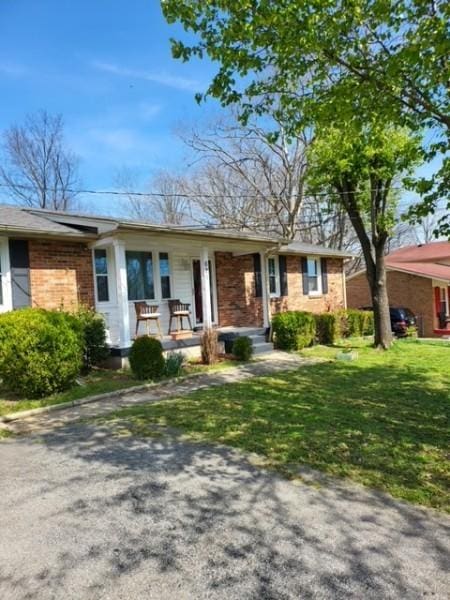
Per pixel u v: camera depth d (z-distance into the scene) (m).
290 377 8.96
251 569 2.63
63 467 4.31
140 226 9.36
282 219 25.69
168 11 4.64
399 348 13.30
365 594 2.38
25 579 2.56
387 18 4.47
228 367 10.08
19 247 9.07
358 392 7.54
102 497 3.62
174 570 2.63
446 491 3.72
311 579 2.52
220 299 14.37
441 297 22.53
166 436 5.20
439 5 4.21
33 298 9.24
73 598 2.39
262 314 14.84
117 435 5.30
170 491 3.72
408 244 37.47
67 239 9.65
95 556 2.78
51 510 3.41
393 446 4.80
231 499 3.56
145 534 3.04
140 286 12.01
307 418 5.89
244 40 4.74
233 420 5.79
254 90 5.41
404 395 7.30
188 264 13.48
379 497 3.60
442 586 2.45
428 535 3.01
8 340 7.06
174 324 12.78
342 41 4.73
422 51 4.34
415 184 6.23
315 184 12.84
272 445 4.82
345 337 16.44
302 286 16.67
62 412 6.61
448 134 5.51
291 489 3.75
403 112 5.27
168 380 8.55
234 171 26.16
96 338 9.36
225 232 11.84
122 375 8.96
